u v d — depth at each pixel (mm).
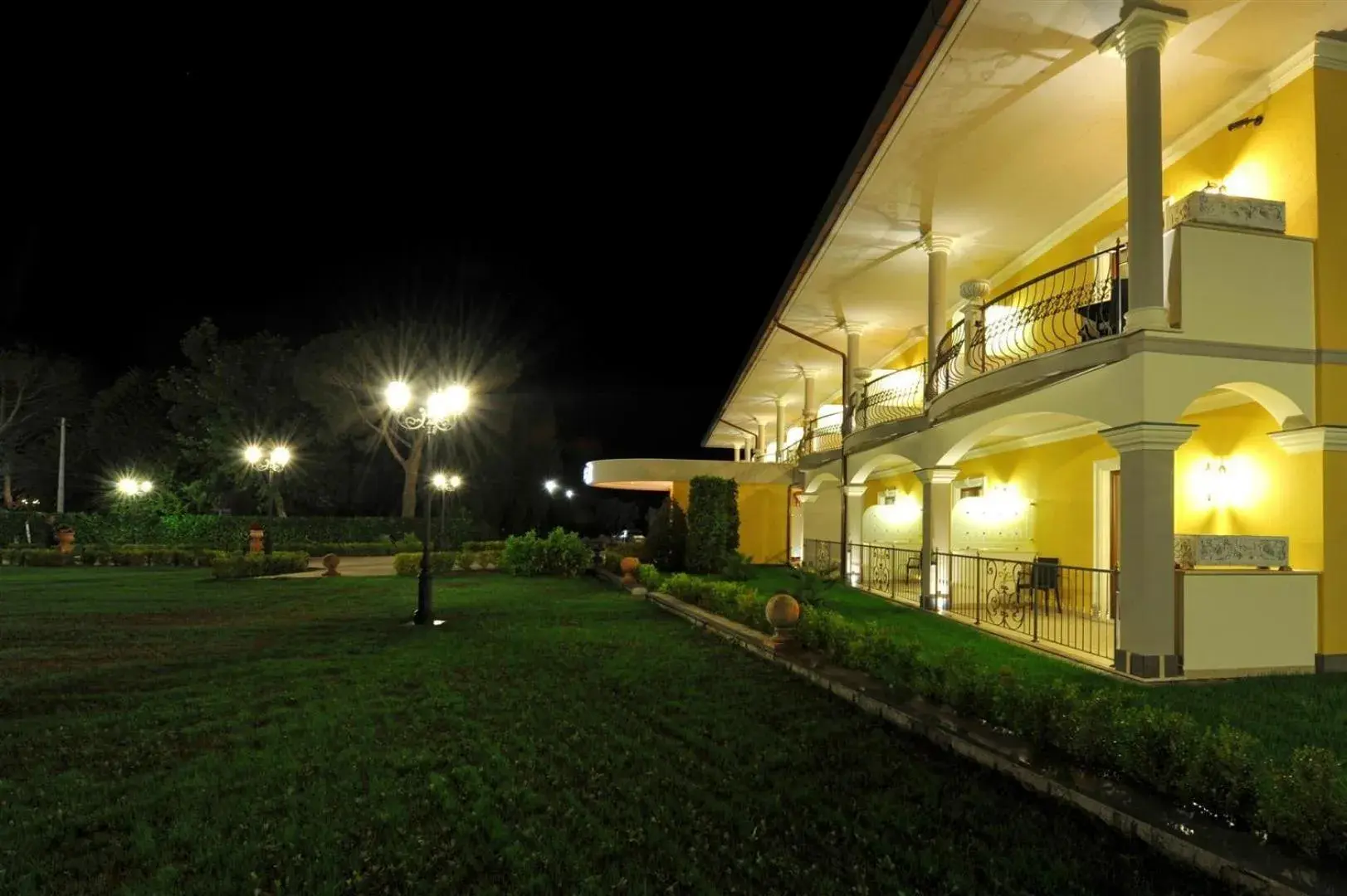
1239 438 8453
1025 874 3402
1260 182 8078
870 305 16438
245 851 3670
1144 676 6828
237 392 34969
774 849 3678
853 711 5832
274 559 20203
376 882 3402
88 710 6156
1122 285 8492
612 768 4727
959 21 7359
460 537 34312
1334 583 7250
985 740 4699
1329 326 7375
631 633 9523
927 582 11547
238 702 6348
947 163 10000
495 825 3912
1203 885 3246
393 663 7844
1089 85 8336
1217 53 7645
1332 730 5262
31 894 3309
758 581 16547
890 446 13359
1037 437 12352
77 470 39750
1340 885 2977
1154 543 6918
